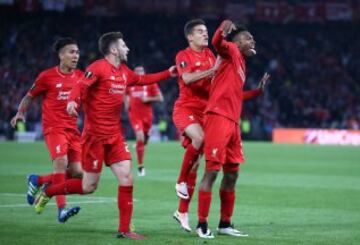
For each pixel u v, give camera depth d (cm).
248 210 3406
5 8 12612
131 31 13650
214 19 13938
